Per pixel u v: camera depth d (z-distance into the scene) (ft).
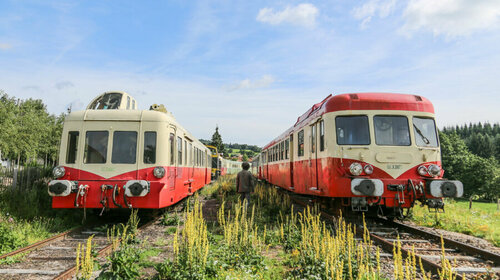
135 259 16.29
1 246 20.22
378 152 28.35
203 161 64.39
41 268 17.28
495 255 19.19
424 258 18.51
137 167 28.53
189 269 14.97
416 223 32.27
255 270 16.76
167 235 25.76
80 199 27.58
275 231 26.00
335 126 29.37
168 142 29.89
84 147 28.78
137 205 27.32
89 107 33.76
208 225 29.19
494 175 186.50
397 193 27.40
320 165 32.07
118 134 29.14
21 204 30.78
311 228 23.29
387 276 16.33
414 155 28.53
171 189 30.94
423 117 29.66
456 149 211.00
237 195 51.75
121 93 34.65
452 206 45.98
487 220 36.24
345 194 27.96
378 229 28.30
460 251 21.72
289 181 48.52
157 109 34.76
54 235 24.99
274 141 65.05
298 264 17.20
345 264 15.65
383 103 29.37
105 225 27.63
